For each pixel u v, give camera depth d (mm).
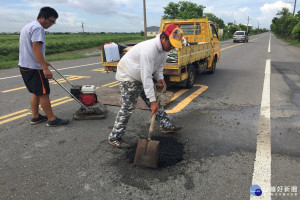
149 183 2479
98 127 3893
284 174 2605
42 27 3359
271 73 8711
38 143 3359
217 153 3055
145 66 2678
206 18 7375
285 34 46656
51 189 2396
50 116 3855
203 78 7949
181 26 7820
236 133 3629
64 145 3303
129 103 3055
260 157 2947
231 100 5359
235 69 9844
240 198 2252
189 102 5227
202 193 2322
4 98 5539
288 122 4023
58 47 25375
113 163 2854
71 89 4113
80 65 11359
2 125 3969
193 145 3266
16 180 2539
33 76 3543
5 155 3039
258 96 5656
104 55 6078
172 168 2732
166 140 3383
